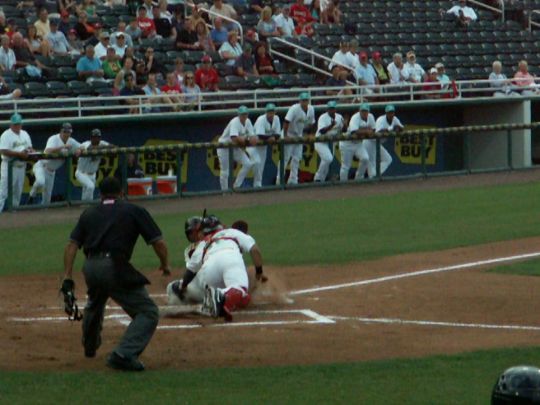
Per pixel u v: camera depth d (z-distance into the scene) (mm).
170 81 48719
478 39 61562
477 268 28688
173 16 52938
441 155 52812
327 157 48656
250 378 17141
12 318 22469
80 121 46312
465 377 17203
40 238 34906
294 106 48719
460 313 22922
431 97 55469
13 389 16312
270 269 28625
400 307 23609
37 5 50781
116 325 21812
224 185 46469
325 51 56500
